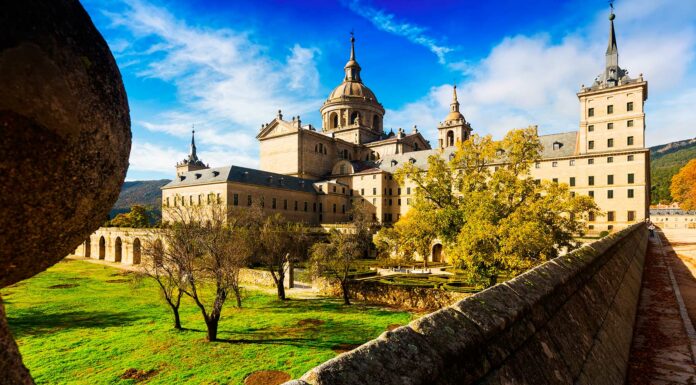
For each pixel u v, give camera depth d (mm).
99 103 1959
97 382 19453
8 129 1521
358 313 32781
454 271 43375
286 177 87250
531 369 3967
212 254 29625
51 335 27094
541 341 4594
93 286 46000
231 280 27891
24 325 29750
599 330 7047
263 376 19984
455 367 3100
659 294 15617
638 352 8602
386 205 94125
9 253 1782
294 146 95562
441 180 35344
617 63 69000
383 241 53688
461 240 29484
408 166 36625
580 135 70938
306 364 21578
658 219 128750
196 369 20969
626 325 9570
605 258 12164
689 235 61500
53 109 1643
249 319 30969
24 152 1598
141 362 22016
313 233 67312
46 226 1867
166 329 28391
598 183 68188
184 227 31719
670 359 8117
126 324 29828
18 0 1588
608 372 5973
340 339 26000
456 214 33438
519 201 33031
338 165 100812
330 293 41312
